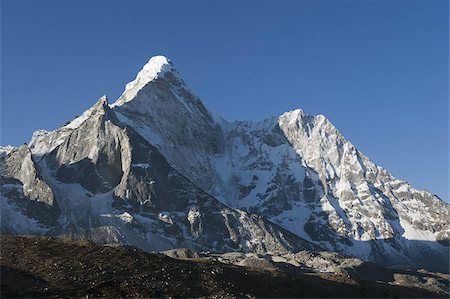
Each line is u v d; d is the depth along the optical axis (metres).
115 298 100.00
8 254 118.56
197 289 113.31
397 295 168.38
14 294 97.50
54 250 125.44
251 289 122.69
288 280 143.25
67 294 100.12
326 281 160.88
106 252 128.38
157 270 120.25
